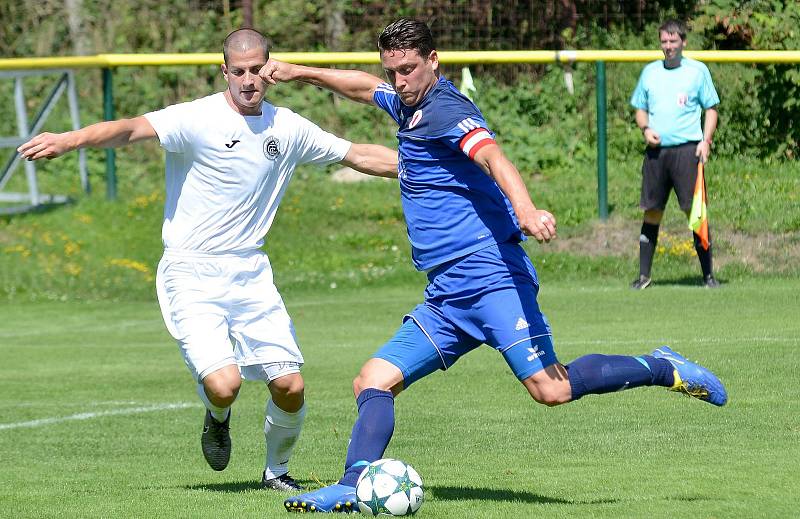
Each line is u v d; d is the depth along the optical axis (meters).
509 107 77.38
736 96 71.50
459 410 30.22
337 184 75.19
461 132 18.75
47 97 77.81
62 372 38.88
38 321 51.59
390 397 19.44
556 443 25.88
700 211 51.00
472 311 19.44
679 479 21.33
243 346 21.62
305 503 18.83
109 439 28.23
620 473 22.14
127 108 80.75
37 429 29.58
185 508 19.83
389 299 54.62
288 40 82.69
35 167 72.69
